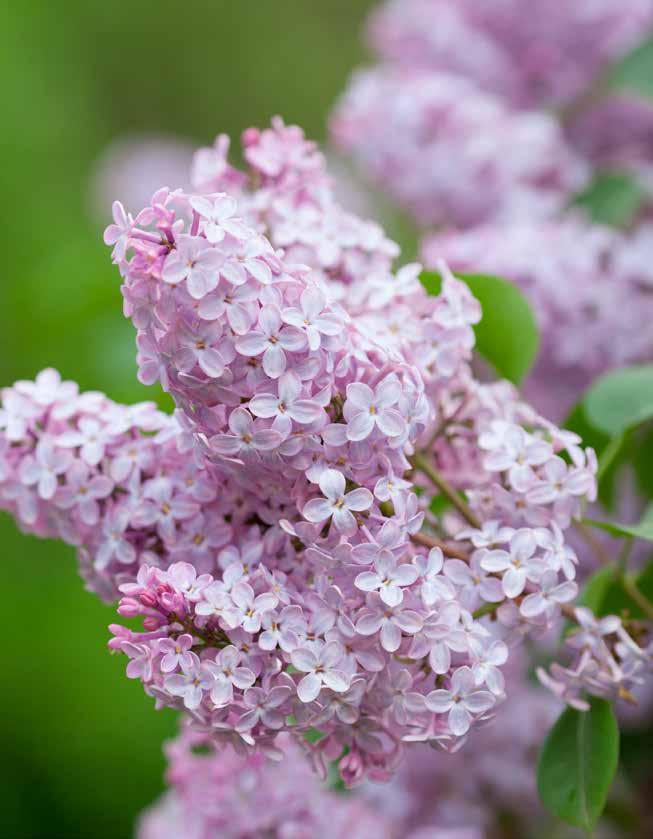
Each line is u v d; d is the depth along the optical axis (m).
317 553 0.87
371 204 1.72
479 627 0.88
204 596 0.87
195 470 0.90
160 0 2.64
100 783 1.62
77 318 1.33
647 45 1.24
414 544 0.90
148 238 0.85
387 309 0.93
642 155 1.34
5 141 2.02
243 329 0.85
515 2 1.31
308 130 2.73
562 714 0.93
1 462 0.92
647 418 0.98
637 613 0.96
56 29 2.23
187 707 0.87
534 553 0.90
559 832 1.13
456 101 1.21
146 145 2.00
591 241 1.09
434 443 0.94
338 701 0.87
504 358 0.98
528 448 0.91
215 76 2.70
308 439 0.86
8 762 1.63
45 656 1.66
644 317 1.08
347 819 1.02
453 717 0.88
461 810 1.10
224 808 1.01
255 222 0.94
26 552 1.72
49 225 2.01
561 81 1.32
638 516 1.11
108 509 0.91
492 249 1.09
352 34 2.73
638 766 1.12
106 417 0.92
